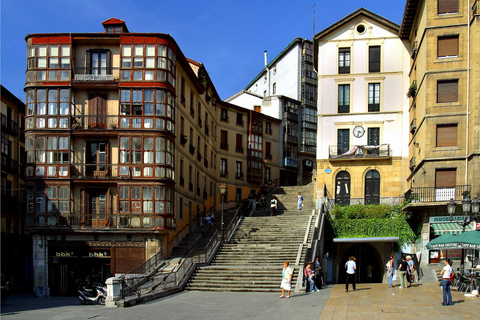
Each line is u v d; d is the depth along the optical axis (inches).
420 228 1130.7
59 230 1066.1
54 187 1082.1
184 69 1282.0
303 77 2123.5
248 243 1127.6
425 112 1112.8
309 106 2116.1
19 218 1352.1
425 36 1131.3
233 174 1809.8
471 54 1082.7
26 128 1098.7
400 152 1350.9
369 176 1365.7
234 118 1849.2
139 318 593.0
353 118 1387.8
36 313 671.1
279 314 596.7
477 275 774.5
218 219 1486.2
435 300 693.9
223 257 1038.4
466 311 595.2
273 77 2358.5
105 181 1079.0
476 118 1043.3
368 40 1400.1
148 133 1082.1
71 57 1105.4
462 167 1073.5
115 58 1125.7
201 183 1518.2
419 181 1155.9
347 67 1408.7
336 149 1387.8
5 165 1275.8
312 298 733.9
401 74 1374.3
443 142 1100.5
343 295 764.6
